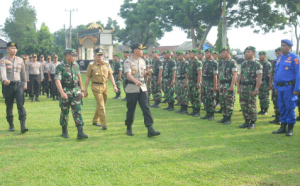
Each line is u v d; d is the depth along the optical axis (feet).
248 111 20.17
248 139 17.12
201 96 24.22
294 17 85.97
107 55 104.37
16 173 11.80
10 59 18.79
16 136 17.85
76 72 17.20
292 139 17.10
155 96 31.12
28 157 13.74
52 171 12.02
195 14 90.58
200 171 12.01
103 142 16.52
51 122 22.17
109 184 10.80
